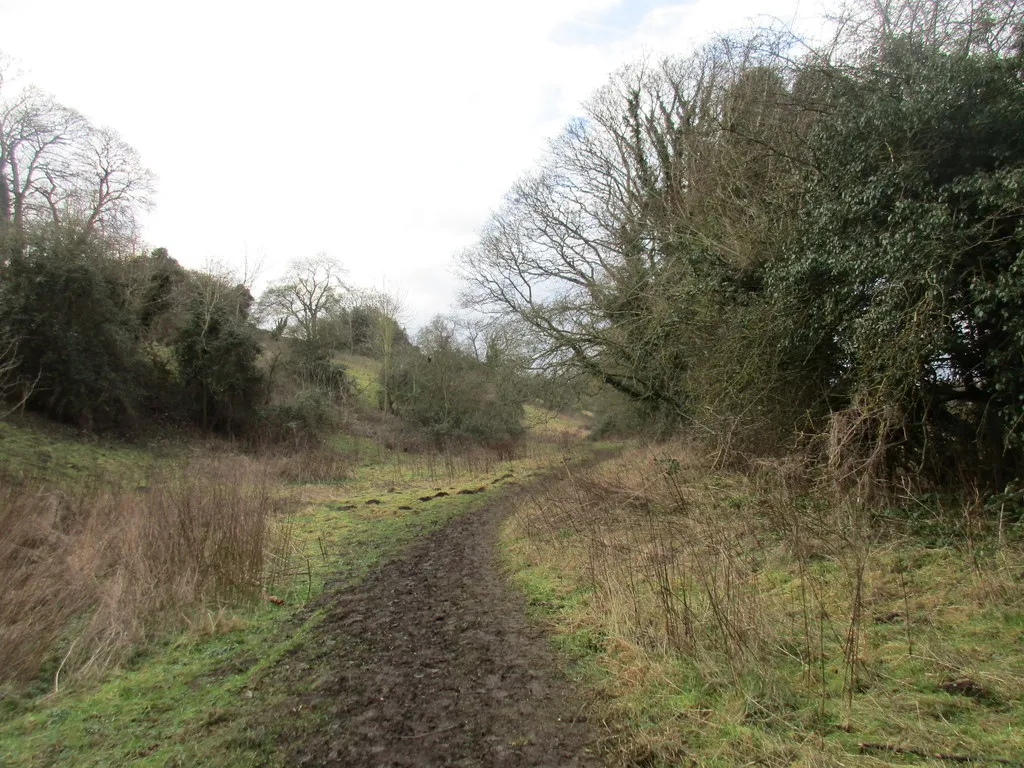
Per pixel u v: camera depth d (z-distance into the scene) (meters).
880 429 6.39
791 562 6.12
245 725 4.26
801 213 8.30
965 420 7.38
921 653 4.04
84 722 4.32
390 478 21.50
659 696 4.17
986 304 5.80
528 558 8.65
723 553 5.89
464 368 36.84
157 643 5.88
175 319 26.14
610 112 20.80
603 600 5.95
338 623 6.48
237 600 7.02
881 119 6.82
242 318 28.48
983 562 5.24
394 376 40.03
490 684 4.75
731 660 4.25
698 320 11.85
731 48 14.09
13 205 28.59
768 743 3.39
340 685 4.89
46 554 7.86
